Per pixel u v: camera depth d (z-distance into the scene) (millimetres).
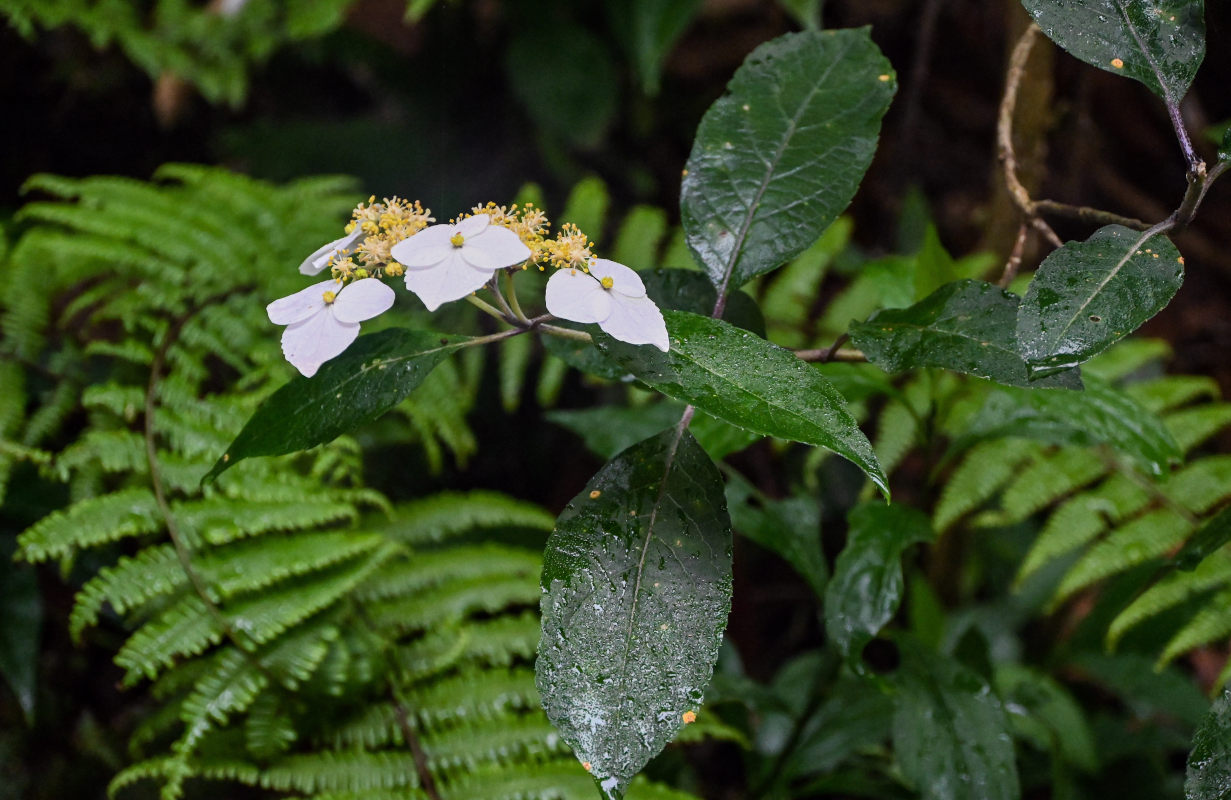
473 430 1564
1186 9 797
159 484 982
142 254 1182
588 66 1706
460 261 753
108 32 1516
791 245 833
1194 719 1245
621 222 1799
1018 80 921
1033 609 1430
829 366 954
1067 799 1145
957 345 793
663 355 766
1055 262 769
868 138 842
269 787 995
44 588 1159
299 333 769
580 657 763
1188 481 1145
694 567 773
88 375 1174
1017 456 1181
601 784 750
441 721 996
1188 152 778
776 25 1939
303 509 1000
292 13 1601
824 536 1578
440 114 1768
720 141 851
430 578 1077
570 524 781
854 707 1051
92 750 1093
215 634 956
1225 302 1956
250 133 1718
